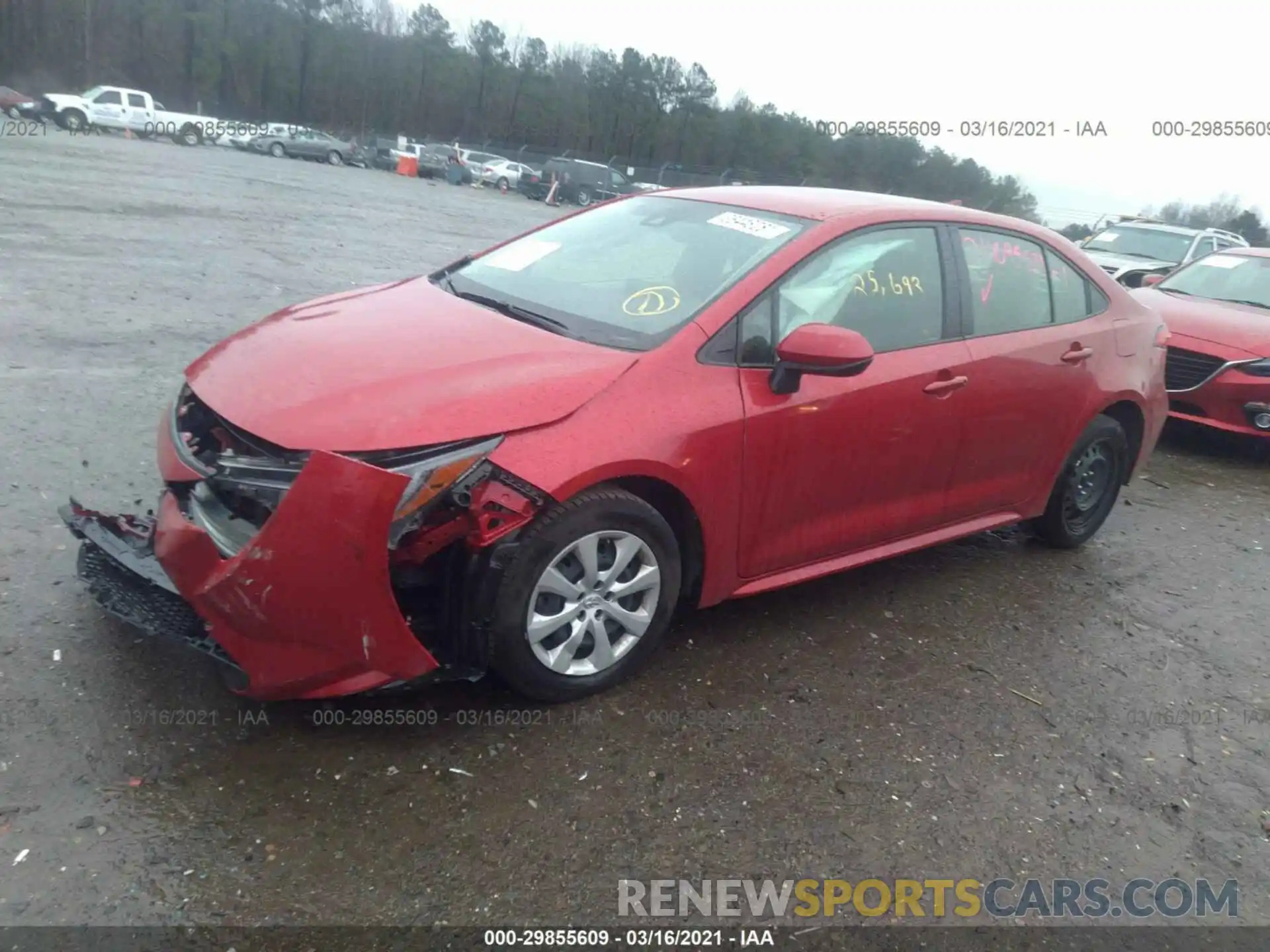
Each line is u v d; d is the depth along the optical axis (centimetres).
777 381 362
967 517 466
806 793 316
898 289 416
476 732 321
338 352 334
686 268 389
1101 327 505
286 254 1280
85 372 642
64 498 446
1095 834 317
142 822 267
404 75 7231
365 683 296
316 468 274
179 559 285
